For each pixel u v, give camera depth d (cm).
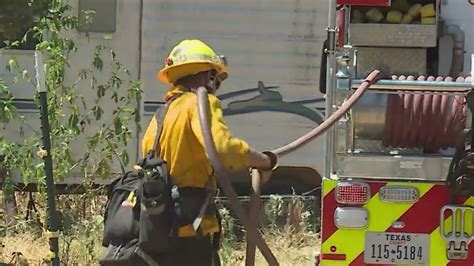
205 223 1477
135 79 3516
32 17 2966
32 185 3014
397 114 2052
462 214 2055
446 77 2258
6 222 2956
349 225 2067
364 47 2386
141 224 1452
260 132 3675
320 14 3656
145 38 3647
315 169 3653
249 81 3666
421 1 2391
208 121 1372
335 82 2089
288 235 3203
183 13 3656
